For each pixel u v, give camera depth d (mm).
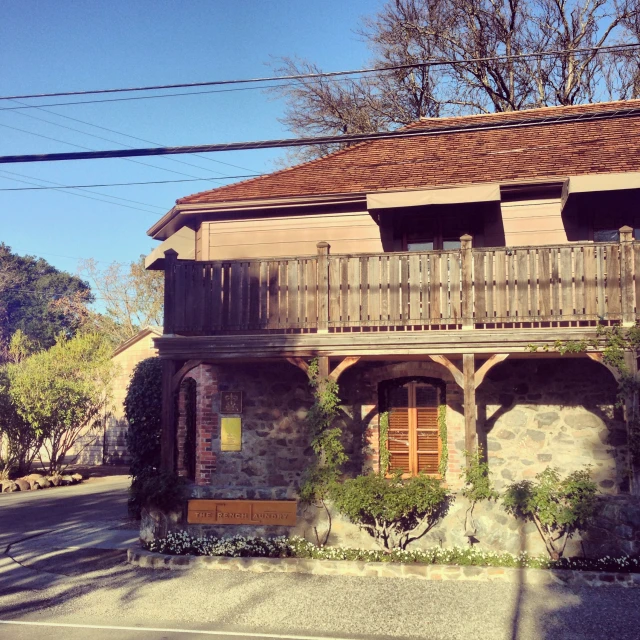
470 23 26859
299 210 14719
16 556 12297
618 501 10680
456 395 13094
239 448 13883
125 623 8508
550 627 8180
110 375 26781
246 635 8023
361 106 27906
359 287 12180
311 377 12094
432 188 13273
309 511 11898
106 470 29703
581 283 11312
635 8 25172
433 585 10141
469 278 11688
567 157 13891
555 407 12727
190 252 15422
